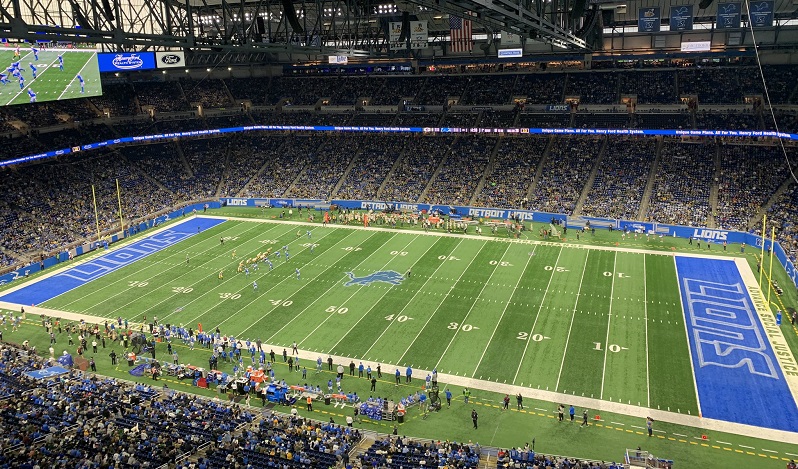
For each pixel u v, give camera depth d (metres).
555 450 32.66
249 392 39.16
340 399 38.03
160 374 41.72
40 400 34.94
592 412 35.94
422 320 48.00
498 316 48.34
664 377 39.22
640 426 34.47
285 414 36.78
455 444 31.88
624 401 36.84
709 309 48.78
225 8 32.19
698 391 37.66
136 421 33.12
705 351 42.31
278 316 49.41
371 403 36.75
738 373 39.50
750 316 47.38
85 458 27.67
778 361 40.78
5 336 47.03
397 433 34.62
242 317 49.34
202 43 30.88
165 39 28.59
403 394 38.41
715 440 33.12
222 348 44.00
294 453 30.33
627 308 49.22
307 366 41.88
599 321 47.06
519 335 45.16
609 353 42.31
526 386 38.75
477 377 39.94
